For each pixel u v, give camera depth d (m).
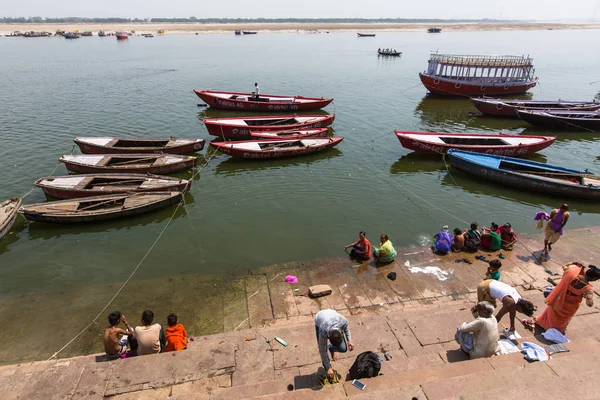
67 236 15.25
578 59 71.81
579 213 17.22
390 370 6.92
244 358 7.52
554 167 19.64
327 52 84.12
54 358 9.20
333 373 6.55
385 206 17.53
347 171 21.59
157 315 10.48
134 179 18.67
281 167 22.14
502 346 7.17
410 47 97.44
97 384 6.79
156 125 30.08
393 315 9.15
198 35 149.38
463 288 11.02
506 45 103.44
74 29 185.38
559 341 7.29
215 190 19.25
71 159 20.66
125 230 15.66
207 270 12.79
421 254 12.76
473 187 19.69
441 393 5.41
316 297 10.78
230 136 26.38
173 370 7.12
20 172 21.03
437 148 22.75
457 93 41.16
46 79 46.94
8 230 15.30
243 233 15.29
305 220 16.23
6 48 88.81
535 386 5.29
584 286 7.22
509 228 13.05
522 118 30.33
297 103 34.50
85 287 12.05
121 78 48.47
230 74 53.22
